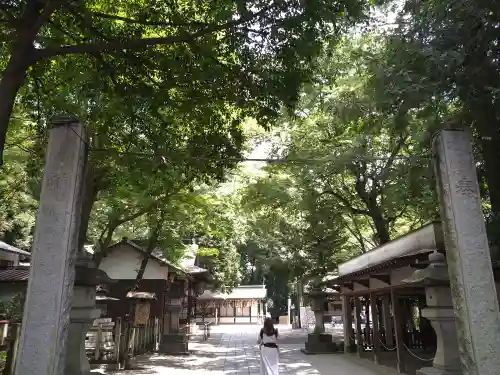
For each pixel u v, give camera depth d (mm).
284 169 16625
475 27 7848
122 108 7863
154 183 10461
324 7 6070
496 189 8797
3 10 6055
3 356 9477
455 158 5523
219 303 41531
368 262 14203
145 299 16156
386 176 14422
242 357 16797
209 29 6160
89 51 5723
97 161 9320
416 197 12914
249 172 17281
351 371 13289
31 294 4699
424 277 7016
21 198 16406
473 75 7863
